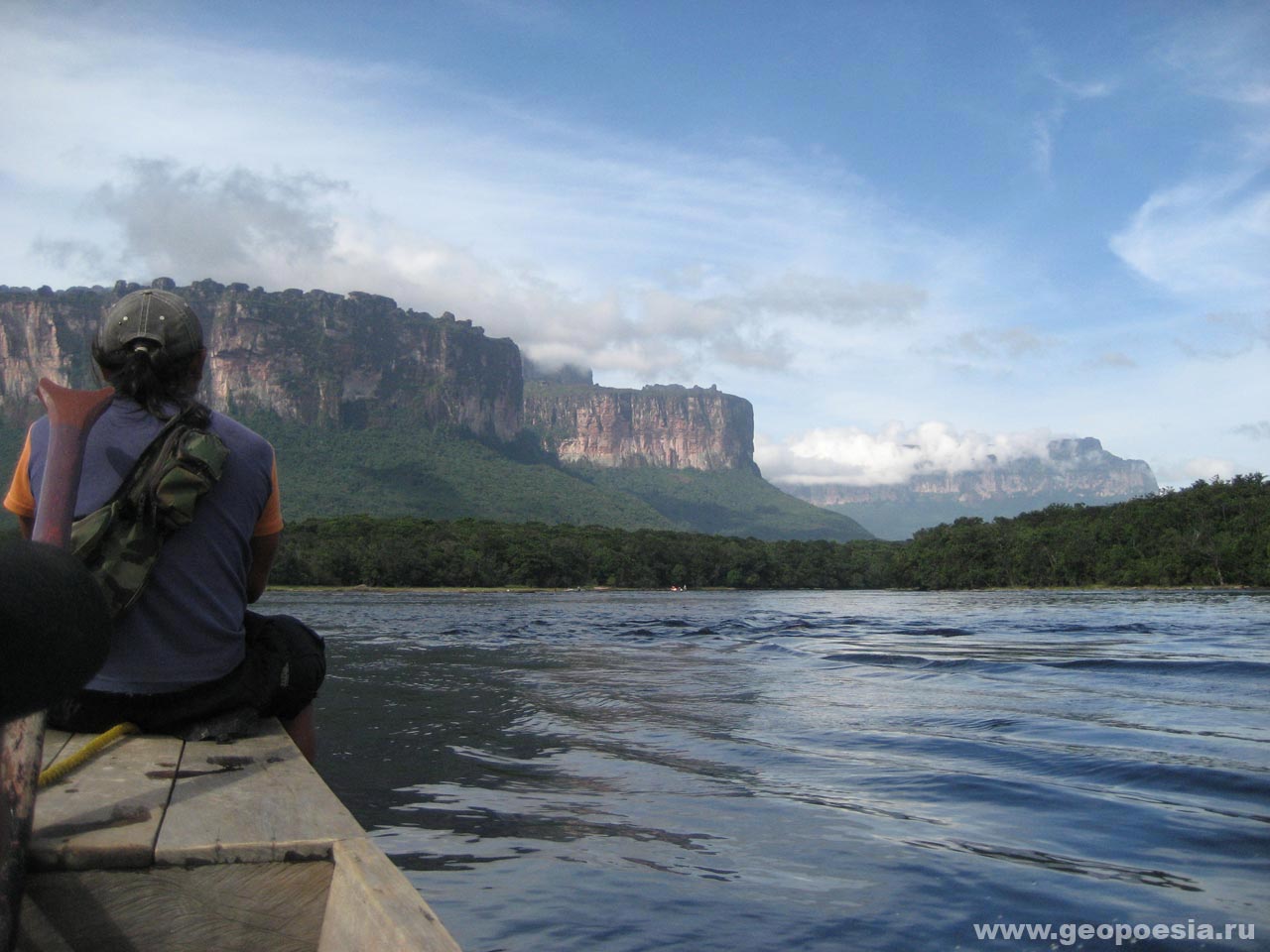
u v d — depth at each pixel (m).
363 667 9.91
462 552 98.12
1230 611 28.72
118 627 2.39
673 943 2.47
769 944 2.45
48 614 0.77
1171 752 4.89
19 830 1.33
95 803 1.89
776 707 6.77
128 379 2.51
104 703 2.42
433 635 16.77
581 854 3.25
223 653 2.52
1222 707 6.62
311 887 1.72
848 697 7.31
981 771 4.52
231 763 2.22
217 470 2.44
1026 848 3.28
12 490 2.46
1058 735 5.47
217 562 2.52
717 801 3.97
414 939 1.29
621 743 5.29
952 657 11.24
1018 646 13.58
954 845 3.33
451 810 3.83
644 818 3.70
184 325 2.59
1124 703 6.87
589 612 32.91
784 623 22.86
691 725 5.94
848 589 126.06
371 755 4.94
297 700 2.72
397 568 90.62
